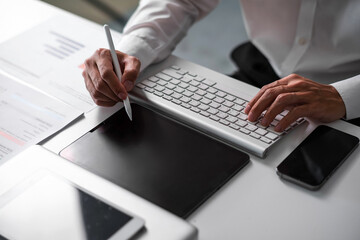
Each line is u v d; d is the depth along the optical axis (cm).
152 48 100
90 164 74
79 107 89
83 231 59
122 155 75
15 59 101
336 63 118
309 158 75
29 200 63
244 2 130
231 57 138
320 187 71
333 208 68
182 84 91
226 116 83
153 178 71
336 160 74
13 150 78
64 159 72
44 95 91
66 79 96
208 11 122
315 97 84
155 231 60
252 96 88
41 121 85
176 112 84
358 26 112
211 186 70
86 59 94
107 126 82
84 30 111
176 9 110
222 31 251
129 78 88
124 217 60
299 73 124
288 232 64
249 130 80
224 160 75
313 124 84
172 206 67
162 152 76
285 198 69
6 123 84
